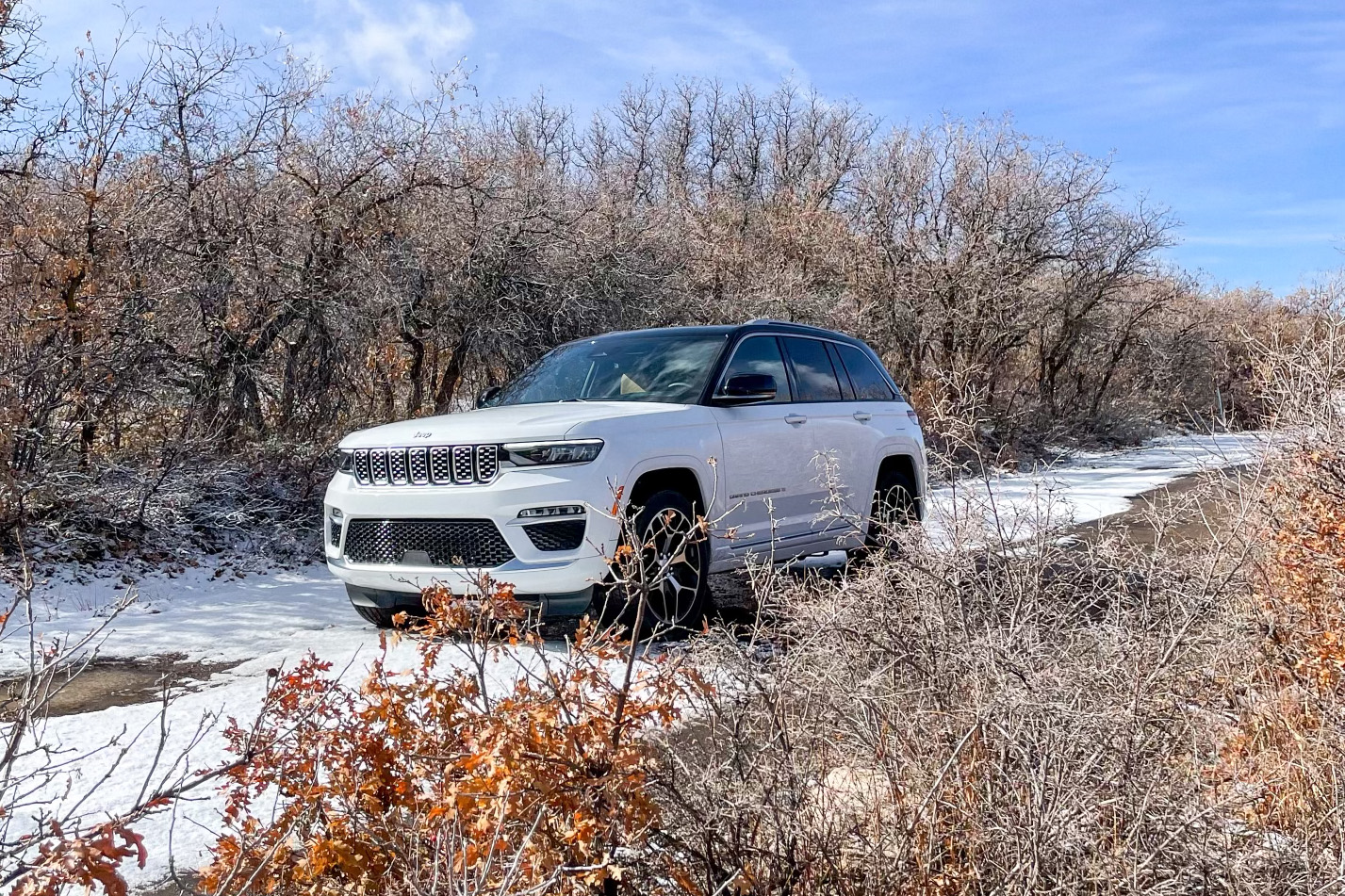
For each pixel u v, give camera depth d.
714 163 45.81
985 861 2.65
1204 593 3.46
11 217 9.24
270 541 9.01
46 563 7.67
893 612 3.19
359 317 11.76
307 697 2.95
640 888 2.66
